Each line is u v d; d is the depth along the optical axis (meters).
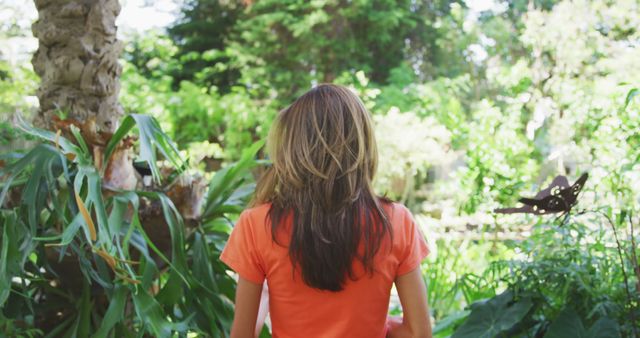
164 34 10.32
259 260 1.36
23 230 1.83
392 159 6.44
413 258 1.37
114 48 2.33
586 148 3.60
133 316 2.12
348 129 1.34
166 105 8.48
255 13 10.38
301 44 9.97
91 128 2.00
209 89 10.16
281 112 1.40
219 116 8.69
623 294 2.11
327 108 1.35
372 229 1.32
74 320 2.06
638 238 2.30
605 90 3.66
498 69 8.23
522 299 2.15
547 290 2.18
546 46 6.55
